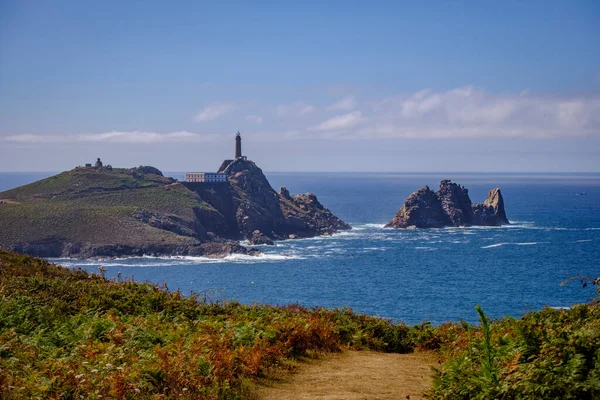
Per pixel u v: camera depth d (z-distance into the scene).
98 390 12.29
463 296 119.94
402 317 98.94
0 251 31.41
